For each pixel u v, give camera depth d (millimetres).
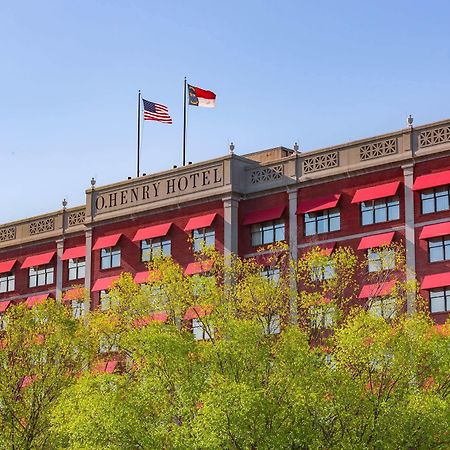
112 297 57781
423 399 43562
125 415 45344
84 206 82562
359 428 43969
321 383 44438
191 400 46125
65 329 55406
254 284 53875
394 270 59969
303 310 53719
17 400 54875
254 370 46656
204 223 72125
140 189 77750
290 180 69562
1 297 87000
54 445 53344
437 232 62000
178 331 49688
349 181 66938
